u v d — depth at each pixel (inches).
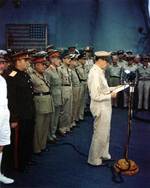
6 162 195.6
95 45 445.4
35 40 440.5
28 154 195.5
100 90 191.6
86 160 211.9
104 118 193.6
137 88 372.5
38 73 212.8
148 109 378.0
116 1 441.4
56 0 437.7
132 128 296.4
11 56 190.7
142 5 437.7
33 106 193.6
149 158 218.7
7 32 442.3
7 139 165.9
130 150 234.7
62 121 261.6
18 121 185.8
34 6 437.7
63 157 216.7
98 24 443.2
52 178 183.2
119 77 375.2
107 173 191.3
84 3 439.2
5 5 439.2
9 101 177.3
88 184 176.1
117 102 393.4
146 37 440.8
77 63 302.8
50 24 439.5
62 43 442.3
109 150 233.6
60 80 244.7
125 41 444.5
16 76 182.5
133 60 378.9
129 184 177.3
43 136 221.3
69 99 261.0
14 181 178.1
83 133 272.8
